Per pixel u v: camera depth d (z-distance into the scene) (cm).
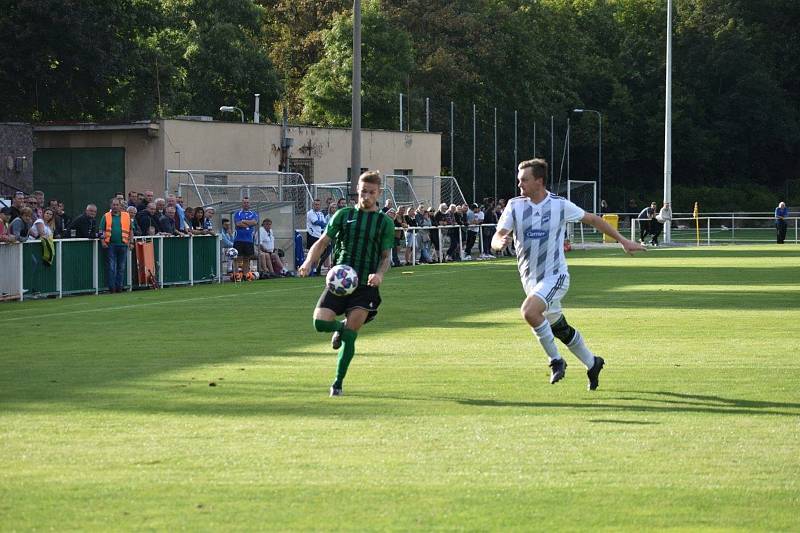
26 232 5672
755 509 1570
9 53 11825
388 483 1706
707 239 13975
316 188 8975
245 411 2319
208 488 1678
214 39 14975
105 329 4047
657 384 2661
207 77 14925
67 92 12350
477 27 18638
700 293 5609
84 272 5931
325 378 2789
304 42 17988
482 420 2212
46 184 9769
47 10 11531
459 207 9594
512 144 19188
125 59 12688
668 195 12469
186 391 2588
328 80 16050
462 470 1786
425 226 9131
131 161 9581
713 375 2805
